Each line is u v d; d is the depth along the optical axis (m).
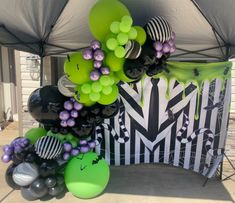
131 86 4.11
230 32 3.52
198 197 3.73
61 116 3.17
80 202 3.54
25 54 5.66
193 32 3.73
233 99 5.42
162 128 4.18
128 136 4.25
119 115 4.20
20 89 5.59
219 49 4.05
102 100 3.01
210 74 3.91
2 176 4.17
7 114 7.10
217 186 4.04
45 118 3.27
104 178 3.51
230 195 3.79
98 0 2.96
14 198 3.61
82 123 3.25
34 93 3.34
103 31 2.85
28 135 3.66
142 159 4.30
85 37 3.99
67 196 3.66
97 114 3.24
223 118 3.96
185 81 4.00
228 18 3.21
